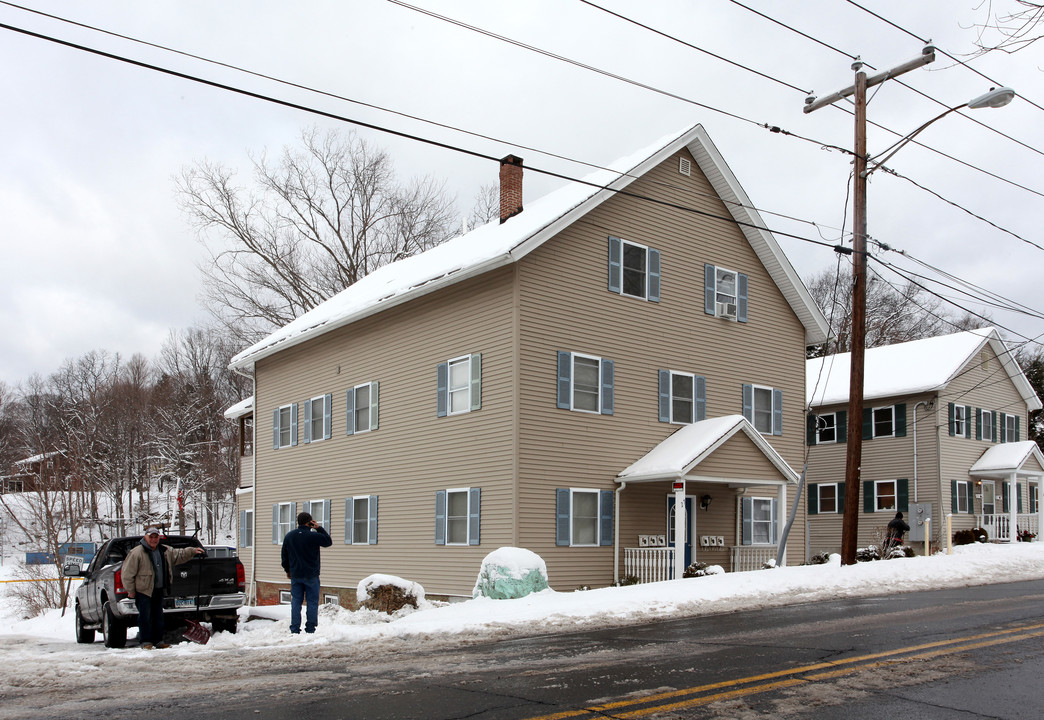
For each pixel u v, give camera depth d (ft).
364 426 81.56
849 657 30.17
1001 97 56.65
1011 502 111.86
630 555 68.74
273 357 100.22
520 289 64.54
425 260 92.53
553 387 65.82
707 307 78.74
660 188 76.07
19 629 76.38
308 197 150.20
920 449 112.16
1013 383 127.95
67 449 153.38
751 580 56.29
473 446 67.26
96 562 50.37
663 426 73.36
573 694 25.12
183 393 197.06
